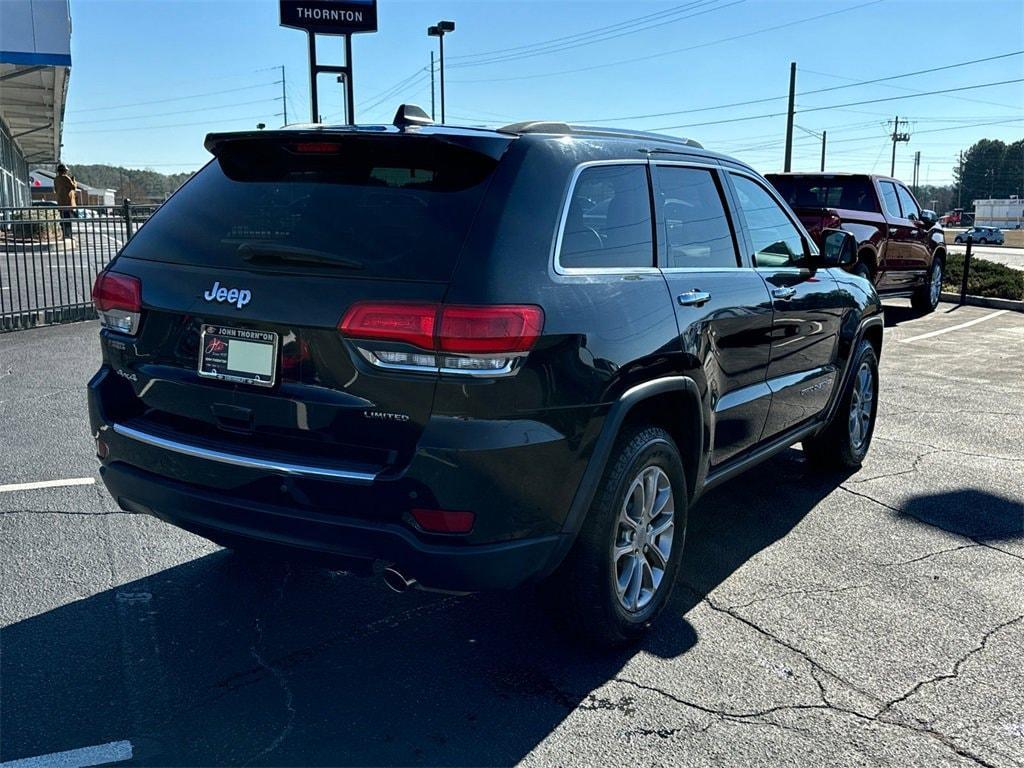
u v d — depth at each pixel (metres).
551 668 3.37
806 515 5.04
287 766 2.76
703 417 3.77
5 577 3.99
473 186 3.01
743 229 4.38
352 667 3.35
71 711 3.01
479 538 2.85
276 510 2.96
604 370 3.09
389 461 2.85
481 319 2.75
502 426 2.80
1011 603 3.96
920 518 5.00
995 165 148.38
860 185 12.83
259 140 3.26
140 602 3.81
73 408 6.92
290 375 2.96
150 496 3.28
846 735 2.97
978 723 3.05
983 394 8.20
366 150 3.14
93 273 12.28
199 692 3.15
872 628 3.71
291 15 14.29
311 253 2.95
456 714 3.06
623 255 3.44
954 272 18.39
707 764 2.81
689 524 4.89
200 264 3.22
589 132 3.56
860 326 5.52
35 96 26.42
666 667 3.39
